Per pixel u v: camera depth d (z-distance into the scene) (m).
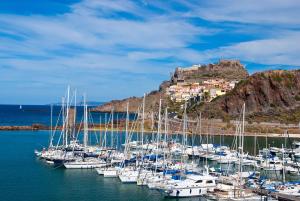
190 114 190.88
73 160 78.62
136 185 64.06
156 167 66.62
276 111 196.25
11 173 72.69
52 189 61.19
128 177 65.44
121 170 68.69
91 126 159.50
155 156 76.94
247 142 134.12
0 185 63.47
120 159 78.12
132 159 74.81
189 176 60.16
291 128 169.25
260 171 75.31
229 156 87.12
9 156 92.81
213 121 176.75
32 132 157.25
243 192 54.66
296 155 95.69
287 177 72.69
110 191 60.25
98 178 68.94
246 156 87.31
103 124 160.25
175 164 71.44
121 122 166.00
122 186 63.34
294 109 197.25
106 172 70.06
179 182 58.03
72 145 90.81
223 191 56.12
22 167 78.56
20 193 58.66
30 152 99.81
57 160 78.88
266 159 79.62
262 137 152.62
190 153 91.19
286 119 185.50
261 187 56.22
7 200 54.81
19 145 114.94
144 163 71.06
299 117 186.75
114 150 88.75
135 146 91.69
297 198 53.41
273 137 152.62
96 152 87.00
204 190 57.94
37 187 62.38
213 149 96.06
